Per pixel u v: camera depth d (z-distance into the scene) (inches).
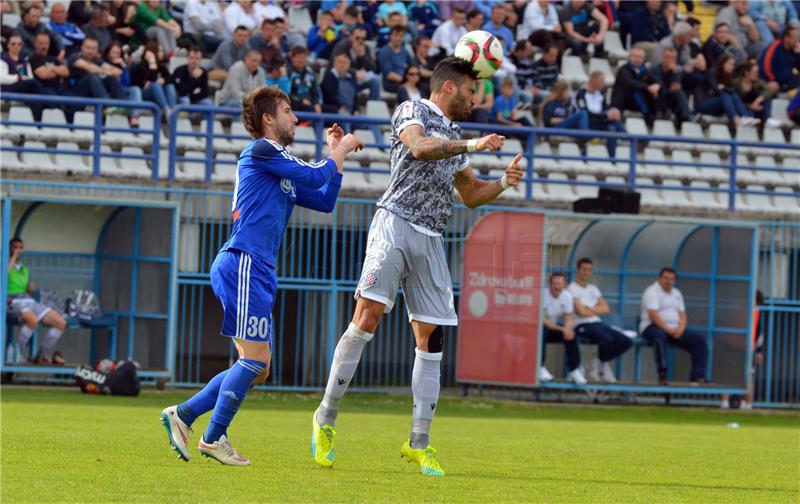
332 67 2066.9
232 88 2011.6
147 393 1627.7
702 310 1950.1
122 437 949.2
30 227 1733.5
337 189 770.8
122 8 2043.6
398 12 2185.0
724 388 1866.4
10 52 1892.2
